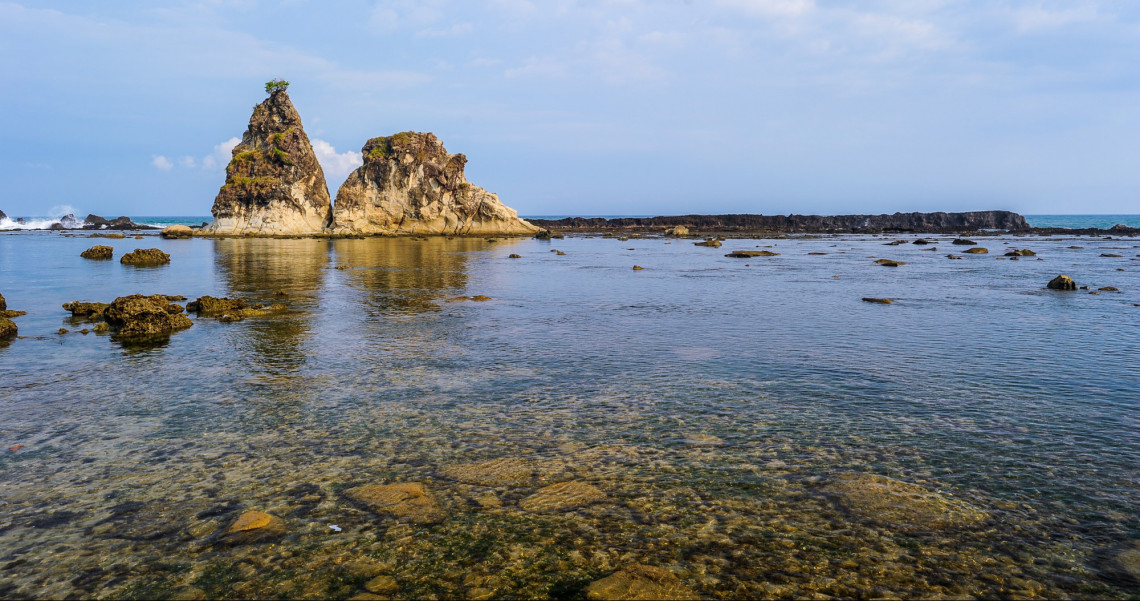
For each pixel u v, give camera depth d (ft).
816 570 20.61
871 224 469.57
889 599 19.07
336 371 47.70
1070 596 19.19
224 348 56.24
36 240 278.26
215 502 25.62
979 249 198.29
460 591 19.54
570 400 39.78
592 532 23.12
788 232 417.90
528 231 394.32
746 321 70.74
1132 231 372.38
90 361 51.13
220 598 19.22
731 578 20.13
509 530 23.30
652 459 29.94
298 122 359.05
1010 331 63.31
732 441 32.27
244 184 336.49
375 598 19.17
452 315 75.31
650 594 19.22
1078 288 100.53
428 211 369.09
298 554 21.71
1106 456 30.07
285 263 159.02
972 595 19.27
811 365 49.01
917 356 52.06
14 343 58.75
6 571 20.72
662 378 45.24
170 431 34.27
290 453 30.94
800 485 26.99
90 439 33.01
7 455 30.73
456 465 29.35
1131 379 44.21
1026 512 24.53
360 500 25.73
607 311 78.69
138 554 21.77
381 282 113.91
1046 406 37.96
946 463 29.32
